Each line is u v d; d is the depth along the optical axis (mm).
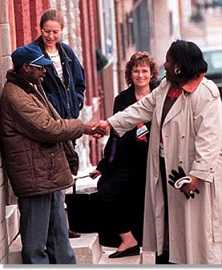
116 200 11180
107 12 28125
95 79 23344
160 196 9469
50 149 9195
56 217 9688
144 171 11078
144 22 41688
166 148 9297
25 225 9383
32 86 9273
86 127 9828
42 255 9508
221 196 9250
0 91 9547
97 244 11094
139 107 9859
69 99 10914
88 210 11250
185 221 9234
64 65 10969
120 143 11039
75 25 18922
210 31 78000
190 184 9094
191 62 9141
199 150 9094
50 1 15742
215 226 9273
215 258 9266
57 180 9227
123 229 11281
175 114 9242
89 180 11984
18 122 9102
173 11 51250
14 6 12734
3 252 9531
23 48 9203
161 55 45562
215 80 30922
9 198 9734
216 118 9172
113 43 29516
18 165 9148
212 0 83250
